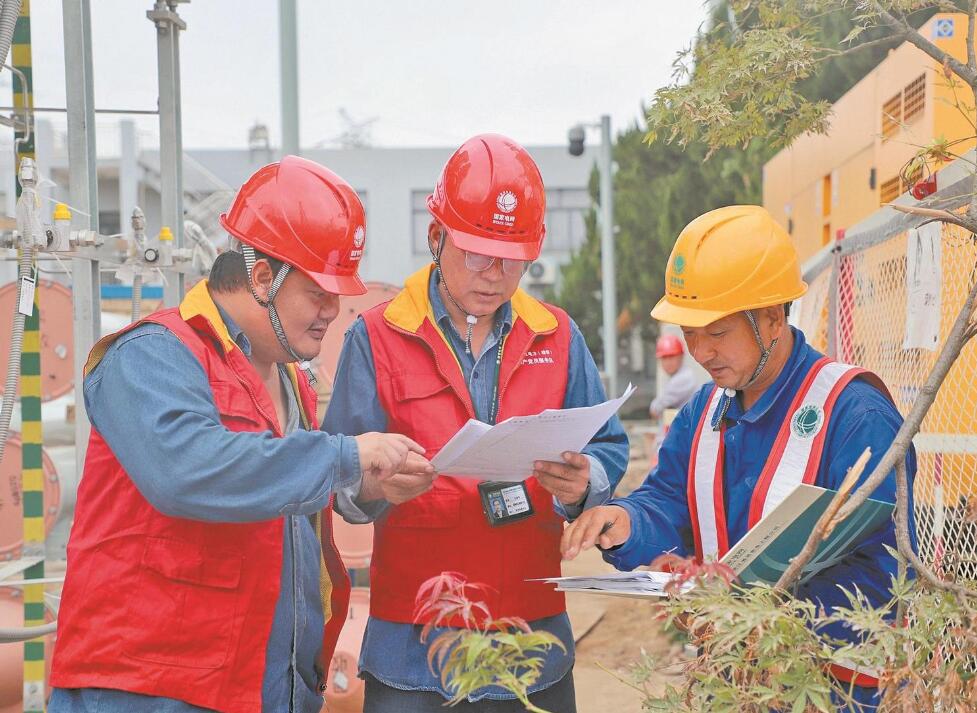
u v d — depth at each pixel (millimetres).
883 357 4062
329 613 2672
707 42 2549
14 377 3119
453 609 1703
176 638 2152
